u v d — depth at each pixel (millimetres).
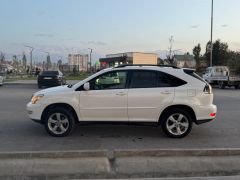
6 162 3801
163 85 5043
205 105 5023
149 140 4938
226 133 5461
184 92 5000
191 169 3689
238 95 13102
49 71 17219
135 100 4980
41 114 5062
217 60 38281
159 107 4988
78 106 5008
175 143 4758
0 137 5059
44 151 4039
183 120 5043
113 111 5000
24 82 22016
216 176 3539
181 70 5102
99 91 5004
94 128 5734
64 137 5070
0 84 18234
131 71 5074
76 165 3746
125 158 3941
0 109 8156
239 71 20688
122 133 5383
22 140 4875
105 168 3695
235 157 4059
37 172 3580
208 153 4090
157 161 3865
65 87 5223
